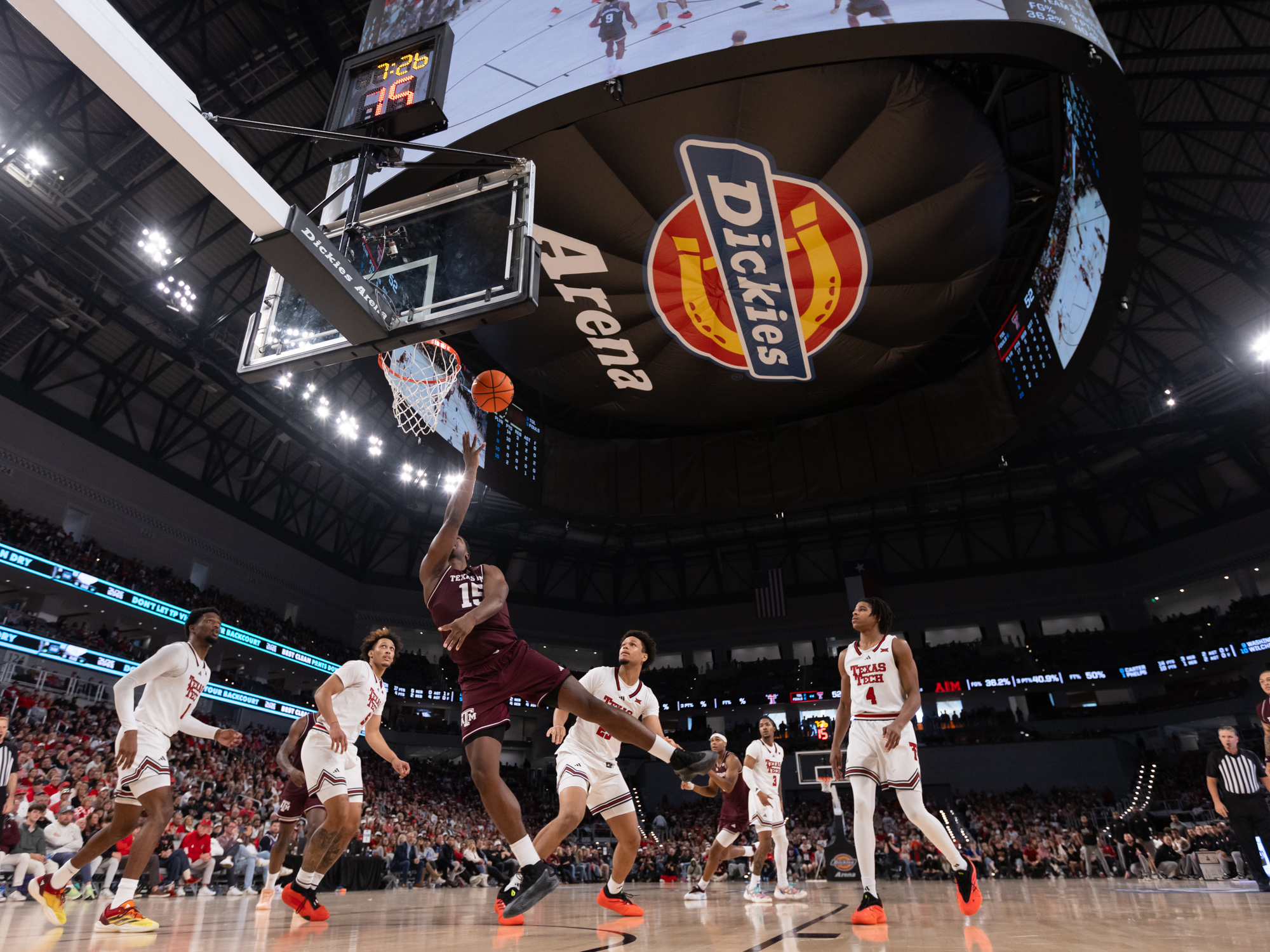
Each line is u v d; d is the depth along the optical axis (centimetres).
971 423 2080
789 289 1598
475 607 375
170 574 2577
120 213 2086
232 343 2483
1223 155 2227
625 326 1711
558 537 3938
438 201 734
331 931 373
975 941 283
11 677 1872
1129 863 1883
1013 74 1452
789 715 3616
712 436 2319
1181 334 2853
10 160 1792
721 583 4062
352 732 492
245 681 2655
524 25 1158
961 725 3278
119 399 2567
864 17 1044
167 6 1789
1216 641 2986
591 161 1334
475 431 1947
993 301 2050
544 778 3569
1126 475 3322
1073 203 1609
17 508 2211
